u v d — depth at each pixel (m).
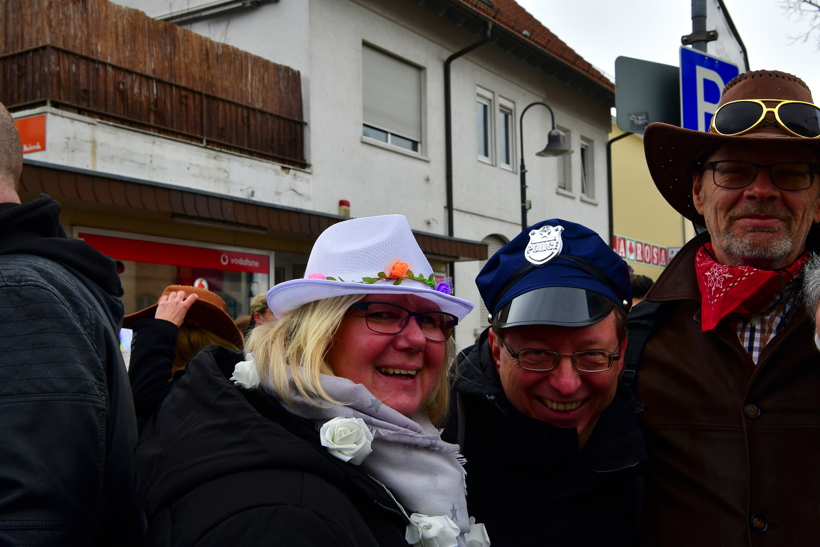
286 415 1.30
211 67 8.17
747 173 1.84
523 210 9.71
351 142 9.73
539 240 1.88
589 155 15.72
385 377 1.50
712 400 1.81
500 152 12.94
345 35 9.70
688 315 1.99
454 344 1.72
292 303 1.46
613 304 1.79
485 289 1.95
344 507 1.14
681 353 1.94
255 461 1.14
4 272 1.23
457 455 1.64
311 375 1.33
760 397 1.75
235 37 9.73
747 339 1.84
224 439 1.20
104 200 6.04
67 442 1.15
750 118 1.80
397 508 1.28
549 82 14.16
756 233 1.81
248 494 1.08
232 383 1.37
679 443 1.84
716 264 1.88
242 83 8.52
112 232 7.02
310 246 9.52
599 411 1.84
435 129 11.28
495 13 12.06
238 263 8.43
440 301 1.55
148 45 7.55
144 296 7.32
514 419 1.81
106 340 1.36
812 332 1.71
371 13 10.12
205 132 8.03
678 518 1.80
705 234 2.07
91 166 6.75
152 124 7.44
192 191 6.88
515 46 12.57
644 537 1.89
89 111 6.84
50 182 5.63
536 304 1.75
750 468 1.69
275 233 8.59
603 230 15.86
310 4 9.16
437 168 11.30
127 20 7.35
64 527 1.12
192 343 3.13
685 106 3.14
